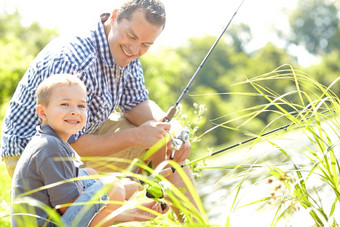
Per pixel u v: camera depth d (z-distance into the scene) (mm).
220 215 3570
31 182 2598
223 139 34844
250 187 2381
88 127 3562
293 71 2557
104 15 3596
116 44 3418
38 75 3270
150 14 3330
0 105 11422
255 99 37531
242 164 2453
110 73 3502
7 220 3301
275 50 47031
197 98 38844
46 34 28953
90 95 3400
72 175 2664
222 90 46438
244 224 3158
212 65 47656
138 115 3826
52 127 2768
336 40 50812
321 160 2387
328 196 3160
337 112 2557
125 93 3805
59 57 3281
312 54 51531
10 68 12062
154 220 2764
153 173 2008
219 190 4289
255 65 46938
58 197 2572
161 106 14734
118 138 3297
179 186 3299
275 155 4555
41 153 2602
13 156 3285
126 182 2859
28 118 3256
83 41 3383
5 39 15578
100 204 2549
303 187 2455
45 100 2777
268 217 3121
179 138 3213
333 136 4379
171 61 17391
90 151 3285
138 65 3854
